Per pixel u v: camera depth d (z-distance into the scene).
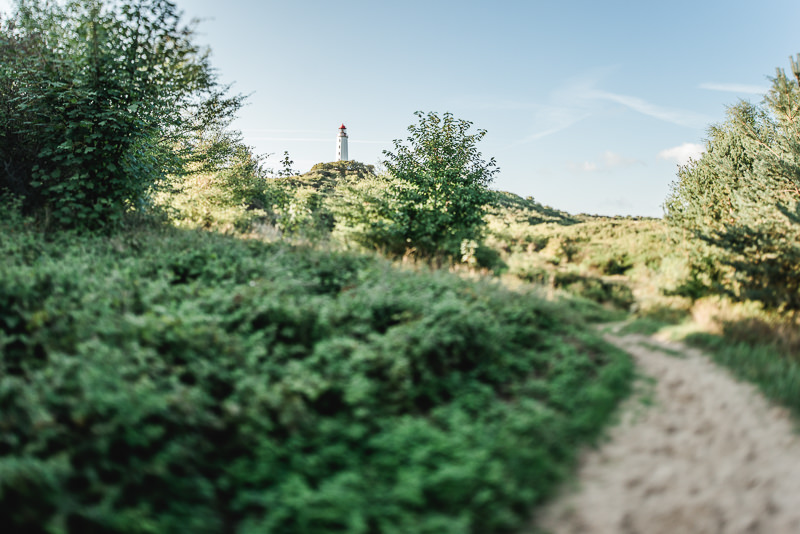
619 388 5.38
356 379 4.51
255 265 7.79
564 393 5.00
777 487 3.85
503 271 10.98
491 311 6.86
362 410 4.18
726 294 8.80
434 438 3.96
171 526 2.98
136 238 9.30
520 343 6.29
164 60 11.54
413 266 9.54
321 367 4.80
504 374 5.39
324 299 6.48
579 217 28.75
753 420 4.87
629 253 12.70
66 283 6.10
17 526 2.78
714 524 3.41
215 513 3.22
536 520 3.37
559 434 4.25
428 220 12.62
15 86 11.17
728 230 10.06
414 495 3.30
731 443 4.45
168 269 7.40
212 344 4.90
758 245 9.28
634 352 6.76
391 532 3.06
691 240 11.65
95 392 3.71
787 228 9.80
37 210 10.79
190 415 3.79
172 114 12.19
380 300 6.36
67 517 2.86
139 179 11.41
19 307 5.39
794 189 12.71
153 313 5.24
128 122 10.63
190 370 4.41
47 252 7.86
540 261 12.09
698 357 6.57
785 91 12.98
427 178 13.73
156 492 3.24
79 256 7.64
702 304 8.73
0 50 11.09
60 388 3.87
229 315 5.59
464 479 3.47
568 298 9.13
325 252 9.45
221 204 17.06
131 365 4.20
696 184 16.95
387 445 3.87
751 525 3.42
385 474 3.62
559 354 6.07
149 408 3.63
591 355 6.28
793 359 6.23
